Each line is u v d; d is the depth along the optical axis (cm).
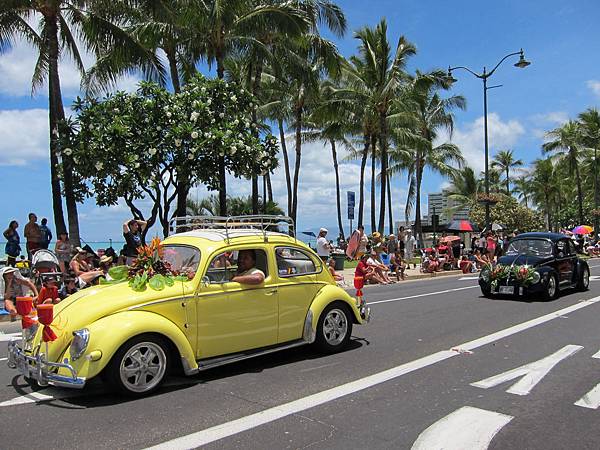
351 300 785
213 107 1748
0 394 595
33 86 1850
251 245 687
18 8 1612
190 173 1684
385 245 2103
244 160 1728
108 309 571
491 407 543
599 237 5091
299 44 2133
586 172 5462
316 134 4000
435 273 2211
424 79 2859
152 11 1772
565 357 747
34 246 1545
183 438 464
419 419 509
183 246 677
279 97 3119
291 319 712
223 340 641
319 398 571
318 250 1720
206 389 602
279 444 452
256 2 2050
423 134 3809
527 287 1319
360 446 447
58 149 1620
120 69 1870
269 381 634
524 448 445
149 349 580
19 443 458
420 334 916
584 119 5000
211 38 1956
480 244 2655
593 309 1182
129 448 445
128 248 1188
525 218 4962
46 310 553
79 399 571
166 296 598
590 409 538
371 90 2905
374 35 2881
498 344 834
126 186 1616
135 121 1641
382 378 645
